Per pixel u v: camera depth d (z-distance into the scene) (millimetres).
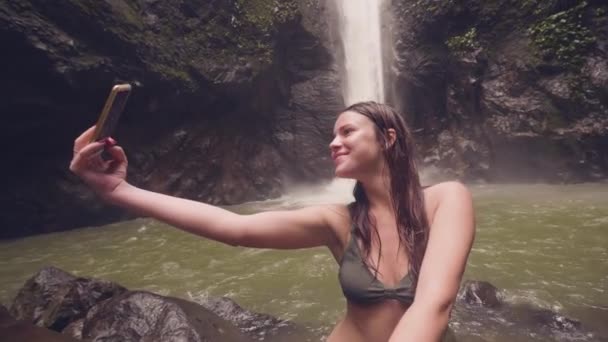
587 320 3951
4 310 2828
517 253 6391
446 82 17094
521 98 14625
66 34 10367
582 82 13609
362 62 19797
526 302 4441
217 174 14742
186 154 13977
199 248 8164
